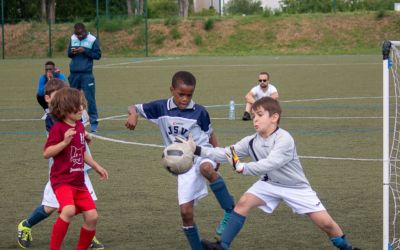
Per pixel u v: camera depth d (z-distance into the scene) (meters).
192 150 6.96
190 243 7.14
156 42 56.34
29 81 31.48
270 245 7.77
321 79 30.20
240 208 6.89
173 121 7.29
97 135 15.88
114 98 24.08
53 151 6.77
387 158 6.79
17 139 15.53
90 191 7.74
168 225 8.63
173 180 11.17
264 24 57.38
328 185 10.65
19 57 54.38
